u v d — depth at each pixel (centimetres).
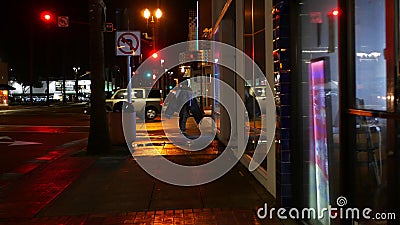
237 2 1093
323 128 564
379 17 409
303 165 619
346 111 465
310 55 603
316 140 588
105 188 824
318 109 581
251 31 944
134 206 696
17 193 799
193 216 638
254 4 905
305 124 620
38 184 871
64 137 1862
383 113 394
